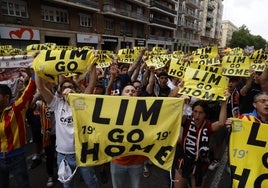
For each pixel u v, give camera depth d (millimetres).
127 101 2684
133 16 34594
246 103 4734
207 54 7824
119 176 3049
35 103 4289
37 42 21844
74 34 25578
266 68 4219
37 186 4012
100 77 6215
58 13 23797
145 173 4309
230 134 2621
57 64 3080
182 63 5086
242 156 2576
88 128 2713
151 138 2697
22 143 3053
